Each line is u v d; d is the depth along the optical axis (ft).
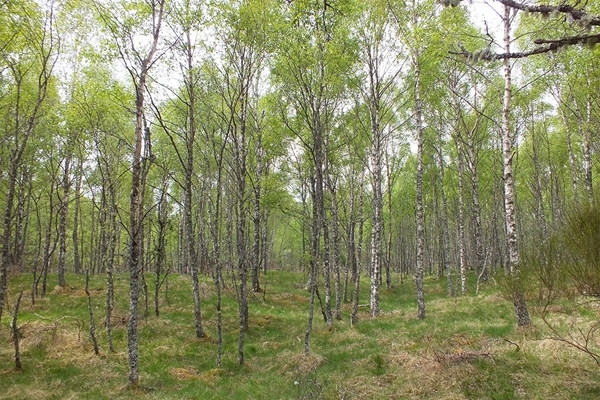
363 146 77.36
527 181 112.78
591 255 22.90
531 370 29.43
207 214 103.55
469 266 142.31
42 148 61.93
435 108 78.69
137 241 35.99
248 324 56.95
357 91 62.23
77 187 74.18
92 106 47.52
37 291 68.74
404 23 54.90
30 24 35.91
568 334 33.12
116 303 64.95
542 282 28.22
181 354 44.45
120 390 33.91
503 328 40.27
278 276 108.88
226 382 37.06
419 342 40.96
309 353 41.96
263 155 79.25
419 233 56.24
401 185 119.75
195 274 51.78
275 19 41.52
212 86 49.93
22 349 42.52
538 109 85.05
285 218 151.12
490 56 12.64
